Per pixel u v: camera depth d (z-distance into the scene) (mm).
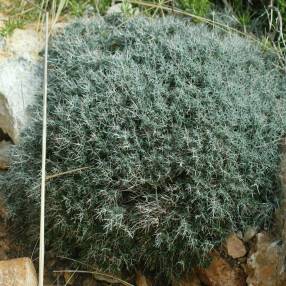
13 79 2719
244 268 2246
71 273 2469
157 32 2697
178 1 3160
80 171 2281
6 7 3123
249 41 2887
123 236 2252
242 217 2273
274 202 2291
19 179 2455
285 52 2857
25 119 2633
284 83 2701
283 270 2115
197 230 2207
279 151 2387
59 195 2324
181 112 2305
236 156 2246
